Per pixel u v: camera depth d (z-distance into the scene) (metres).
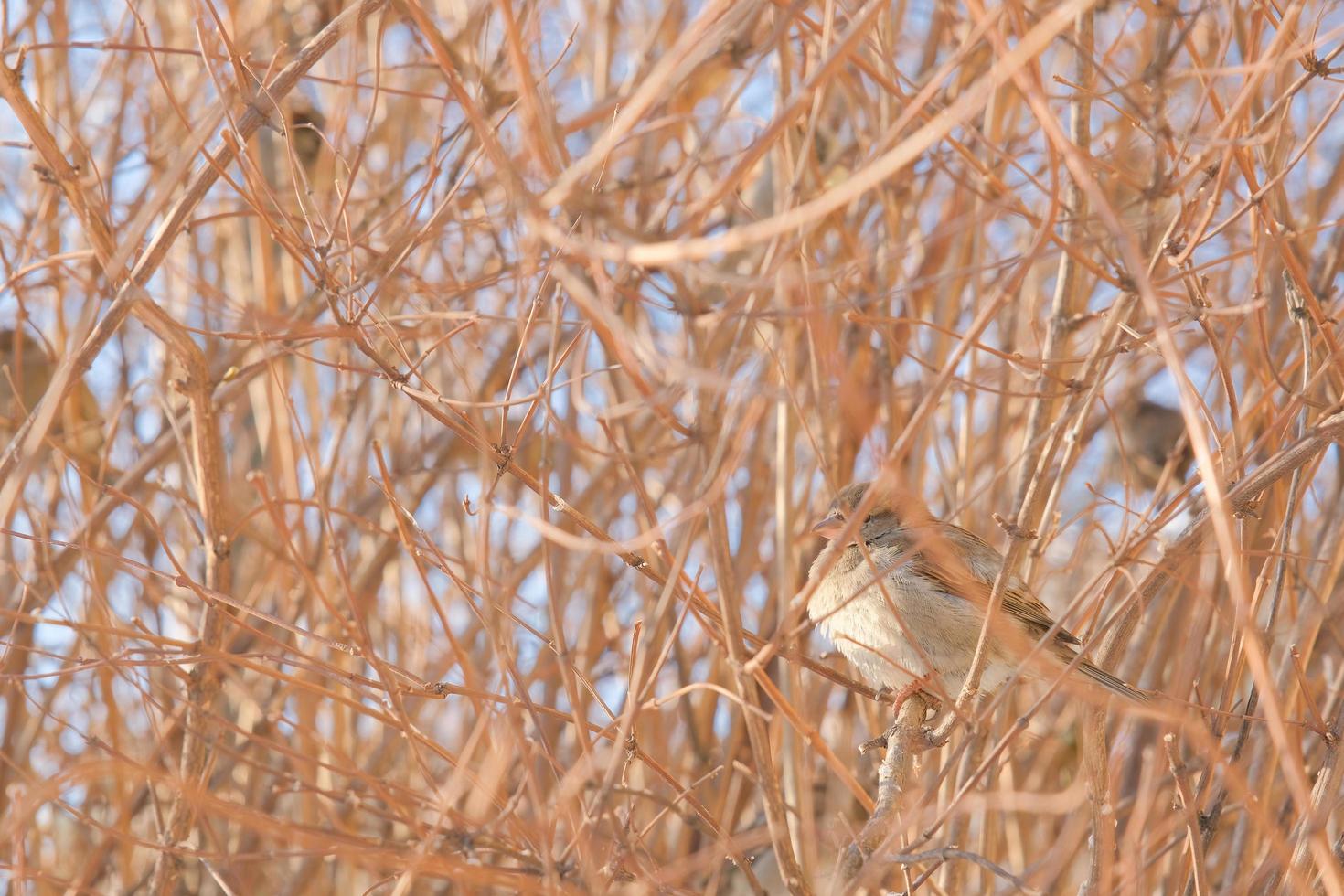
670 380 8.20
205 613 9.91
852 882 7.21
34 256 11.52
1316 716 8.20
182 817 9.74
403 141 13.36
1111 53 9.77
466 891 8.49
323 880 12.91
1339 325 10.09
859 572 10.89
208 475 9.91
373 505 13.34
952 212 11.90
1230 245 11.15
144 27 8.94
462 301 11.80
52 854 12.71
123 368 13.06
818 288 8.42
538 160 6.52
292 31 13.92
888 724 11.69
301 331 8.78
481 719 7.91
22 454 9.16
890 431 11.82
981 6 6.83
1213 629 10.85
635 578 13.68
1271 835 6.57
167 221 8.87
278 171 13.82
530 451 14.30
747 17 8.66
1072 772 13.06
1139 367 13.28
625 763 8.51
